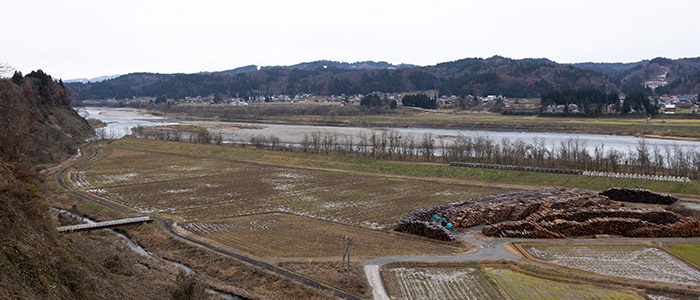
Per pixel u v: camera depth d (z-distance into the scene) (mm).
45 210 59875
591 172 109625
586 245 66562
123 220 76625
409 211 86000
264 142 180250
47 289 37062
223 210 86562
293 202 93125
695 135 197125
